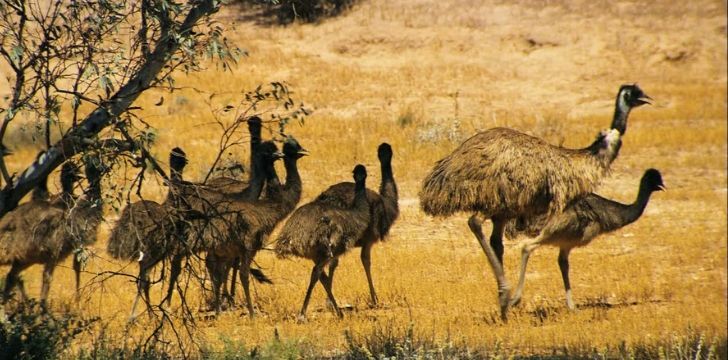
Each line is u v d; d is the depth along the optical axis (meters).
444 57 99.75
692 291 36.50
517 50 101.00
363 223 32.59
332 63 97.38
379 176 59.75
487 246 31.44
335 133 72.25
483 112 83.69
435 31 103.50
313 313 32.97
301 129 72.38
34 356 22.12
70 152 22.78
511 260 40.75
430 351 23.44
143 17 22.02
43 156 23.08
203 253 34.41
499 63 98.56
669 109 83.62
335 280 36.81
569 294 33.59
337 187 35.44
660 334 28.52
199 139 69.19
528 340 27.73
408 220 48.97
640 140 70.12
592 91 92.06
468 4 110.44
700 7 108.94
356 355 24.34
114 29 21.70
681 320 31.02
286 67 94.56
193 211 23.80
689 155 66.56
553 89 92.69
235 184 35.53
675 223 48.84
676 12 107.75
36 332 22.52
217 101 81.50
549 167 31.02
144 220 29.41
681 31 104.00
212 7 22.64
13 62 21.52
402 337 26.27
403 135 70.88
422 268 40.00
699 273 39.78
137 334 28.70
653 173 33.62
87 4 21.66
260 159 33.97
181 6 21.94
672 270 40.25
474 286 36.62
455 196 31.11
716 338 24.22
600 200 33.44
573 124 77.94
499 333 28.94
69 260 39.56
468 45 101.31
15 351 21.75
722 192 56.66
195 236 29.30
